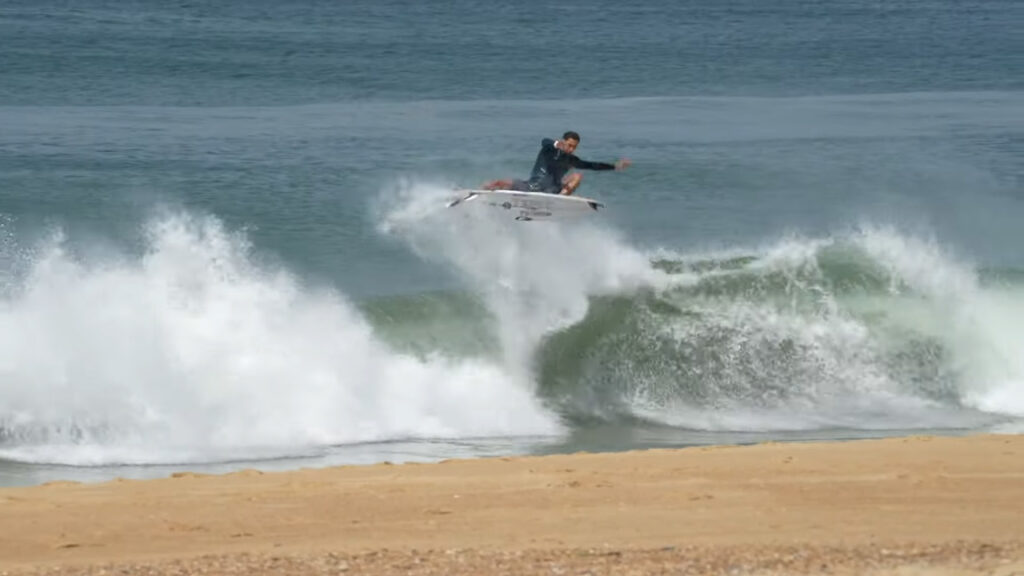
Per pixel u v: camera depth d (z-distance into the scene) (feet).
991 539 107.24
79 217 314.55
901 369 222.69
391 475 140.77
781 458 148.77
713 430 200.64
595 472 140.26
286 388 194.90
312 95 573.74
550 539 108.37
